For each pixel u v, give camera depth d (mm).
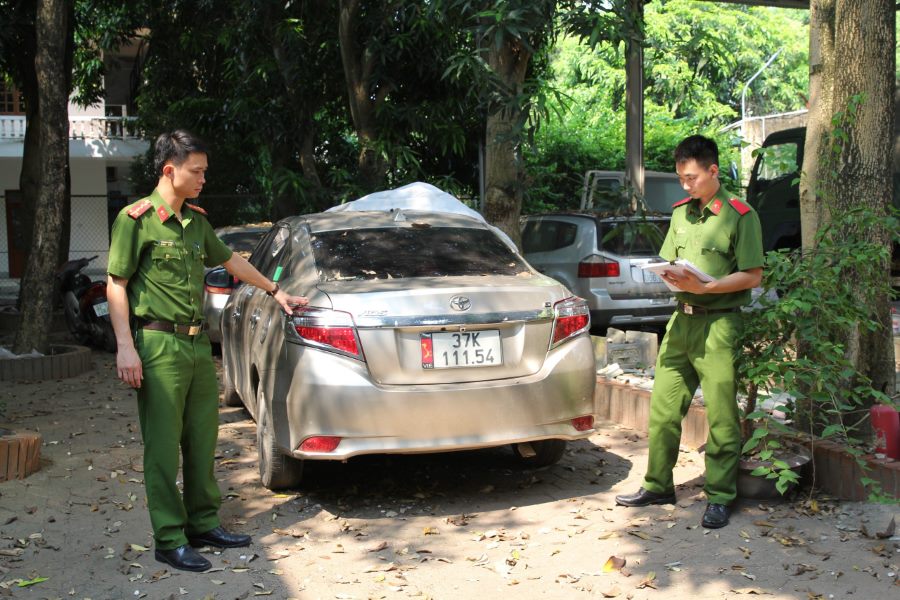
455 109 15125
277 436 4668
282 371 4594
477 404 4500
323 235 5438
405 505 4902
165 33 18078
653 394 4691
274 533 4469
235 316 6305
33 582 3859
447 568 4020
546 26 7996
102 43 19734
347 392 4387
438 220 5793
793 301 4391
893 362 5270
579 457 5773
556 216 10555
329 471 5500
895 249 12203
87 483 5293
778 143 13648
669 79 23484
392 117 14203
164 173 3949
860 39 5055
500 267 5258
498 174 9000
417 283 4762
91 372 9188
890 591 3602
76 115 27844
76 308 11102
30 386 8398
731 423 4418
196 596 3736
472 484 5250
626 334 8062
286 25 13312
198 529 4258
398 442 4430
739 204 4344
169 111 17781
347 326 4445
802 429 5258
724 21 28781
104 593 3764
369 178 13383
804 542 4125
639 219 9992
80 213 27125
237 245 10117
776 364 4418
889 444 4715
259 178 18500
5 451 5266
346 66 12742
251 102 14453
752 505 4668
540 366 4703
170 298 3955
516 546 4262
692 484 5090
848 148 5109
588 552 4152
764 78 30469
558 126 19828
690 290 4223
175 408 3992
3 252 24266
